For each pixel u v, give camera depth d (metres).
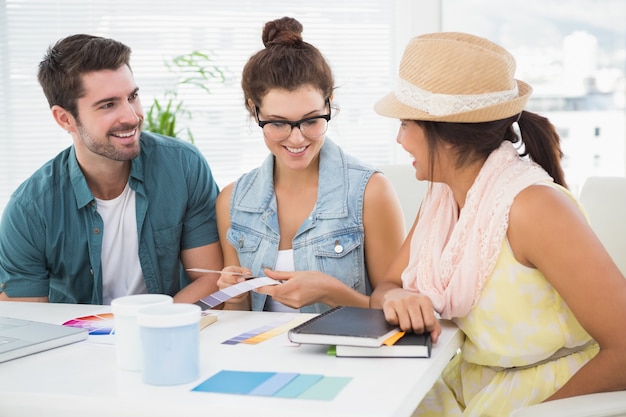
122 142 1.94
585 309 1.31
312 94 1.78
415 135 1.47
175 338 1.12
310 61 1.78
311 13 3.67
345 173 1.95
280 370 1.18
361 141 3.75
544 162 1.52
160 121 3.39
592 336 1.33
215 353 1.30
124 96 1.93
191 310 1.15
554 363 1.45
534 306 1.41
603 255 1.31
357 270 1.93
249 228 1.97
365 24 3.68
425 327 1.31
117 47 1.95
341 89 3.71
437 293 1.46
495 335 1.44
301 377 1.13
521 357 1.43
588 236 1.32
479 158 1.47
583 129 3.51
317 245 1.90
